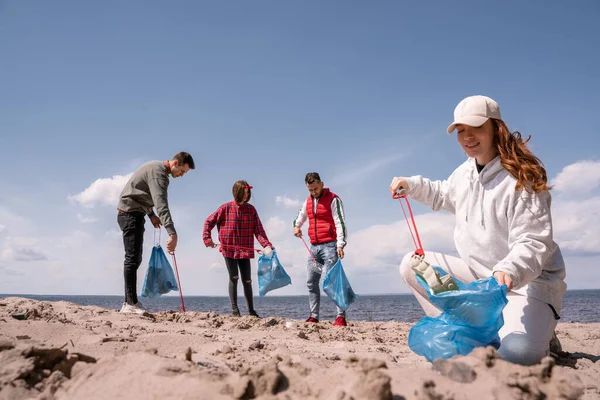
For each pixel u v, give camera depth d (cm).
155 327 371
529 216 246
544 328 244
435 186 303
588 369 265
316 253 580
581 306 3020
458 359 168
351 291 567
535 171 246
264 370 159
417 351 236
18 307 386
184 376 163
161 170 500
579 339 403
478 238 271
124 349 255
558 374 155
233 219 570
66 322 333
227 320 499
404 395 145
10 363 173
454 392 146
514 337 237
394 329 540
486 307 211
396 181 300
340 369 167
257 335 373
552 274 260
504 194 256
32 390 164
